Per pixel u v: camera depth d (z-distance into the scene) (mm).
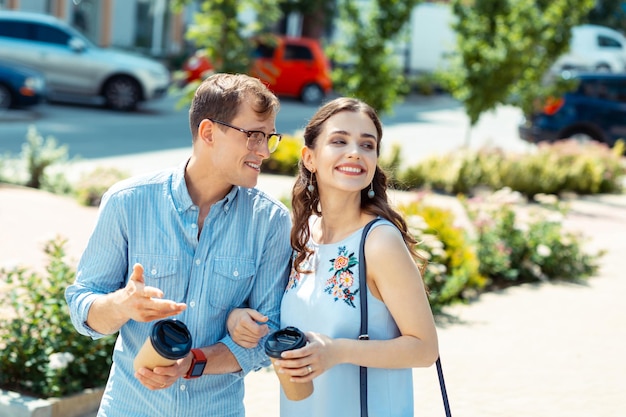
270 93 2688
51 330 4895
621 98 17484
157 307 2369
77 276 2727
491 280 7938
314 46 25281
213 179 2691
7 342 4848
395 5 13234
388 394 2635
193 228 2682
